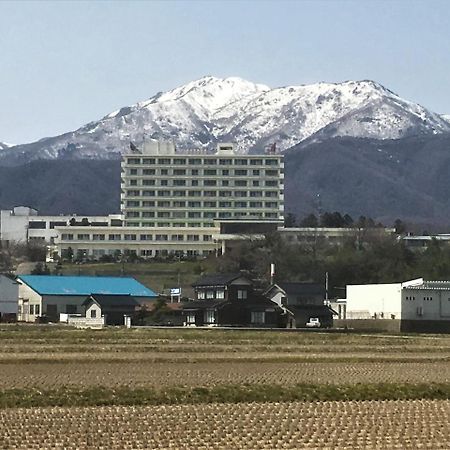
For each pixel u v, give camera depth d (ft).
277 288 634.84
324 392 246.68
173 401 234.17
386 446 181.27
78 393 238.48
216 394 241.76
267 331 521.24
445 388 255.29
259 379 274.98
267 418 209.26
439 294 586.86
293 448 178.91
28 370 291.38
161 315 638.12
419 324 581.94
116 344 384.47
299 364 322.55
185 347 375.45
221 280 625.82
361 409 224.12
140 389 245.86
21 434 188.44
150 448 177.37
